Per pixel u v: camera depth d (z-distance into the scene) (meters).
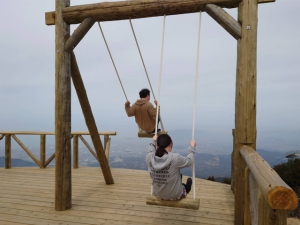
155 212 3.44
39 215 3.35
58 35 3.48
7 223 3.08
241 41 2.89
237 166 2.90
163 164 2.44
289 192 1.26
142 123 4.13
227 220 3.16
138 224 3.04
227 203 3.83
